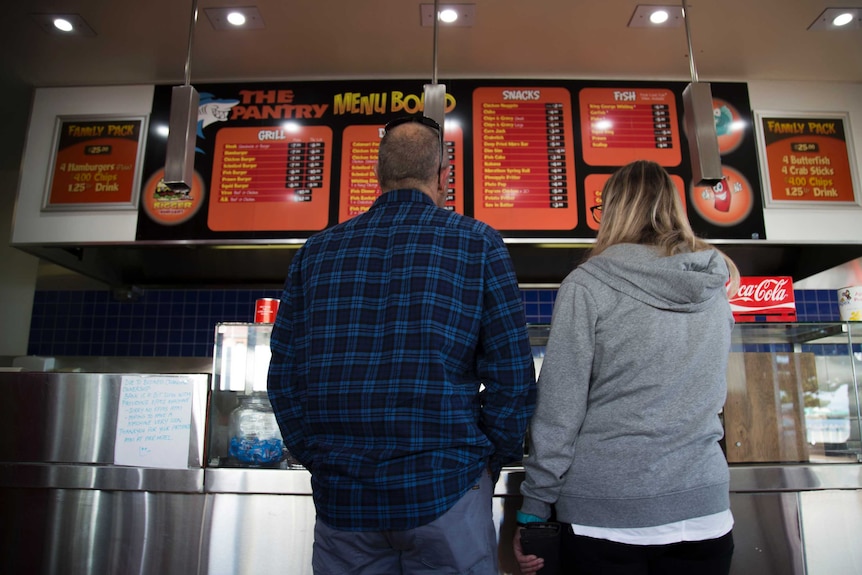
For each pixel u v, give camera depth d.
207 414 1.66
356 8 2.20
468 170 2.52
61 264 2.66
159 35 2.34
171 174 1.91
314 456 1.06
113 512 1.65
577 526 1.11
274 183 2.53
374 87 2.63
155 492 1.65
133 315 2.79
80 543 1.64
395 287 1.04
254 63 2.54
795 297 2.78
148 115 2.62
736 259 2.68
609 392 1.12
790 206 2.51
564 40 2.40
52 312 2.82
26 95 2.73
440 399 0.99
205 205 2.51
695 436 1.08
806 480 1.59
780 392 1.67
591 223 2.47
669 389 1.09
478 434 1.04
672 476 1.06
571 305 1.17
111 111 2.63
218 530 1.61
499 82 2.62
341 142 2.56
